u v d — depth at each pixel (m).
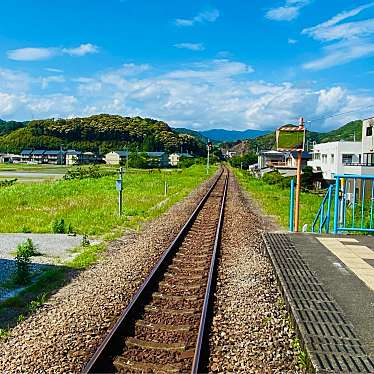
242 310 7.11
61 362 5.34
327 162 53.50
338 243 11.21
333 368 4.73
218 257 10.88
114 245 12.48
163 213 19.50
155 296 7.84
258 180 50.94
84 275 9.28
